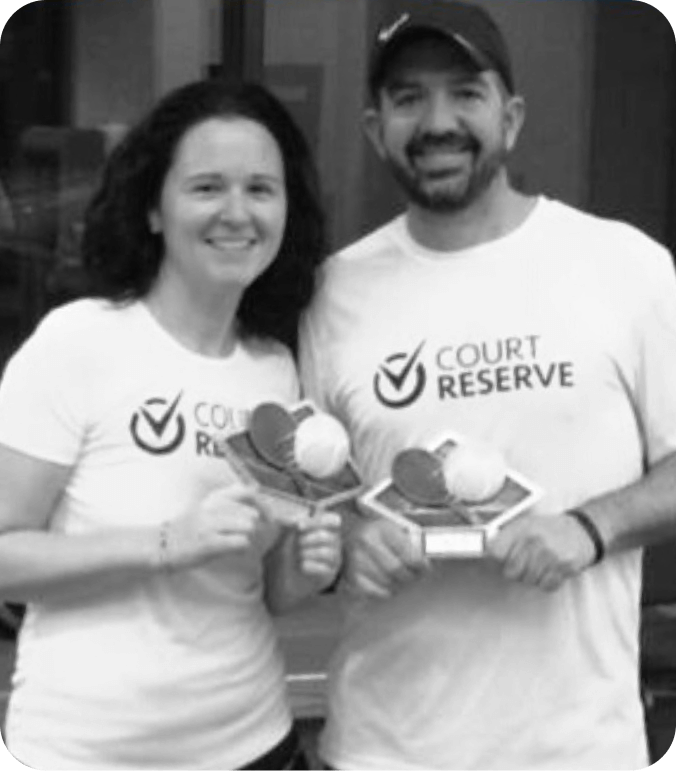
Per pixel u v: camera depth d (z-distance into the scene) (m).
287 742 2.21
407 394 2.18
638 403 2.19
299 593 2.19
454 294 2.19
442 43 2.16
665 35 4.23
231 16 4.01
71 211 4.08
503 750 2.17
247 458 2.08
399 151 2.20
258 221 2.12
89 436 2.07
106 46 4.02
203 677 2.10
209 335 2.15
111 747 2.07
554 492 2.15
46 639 2.11
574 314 2.16
